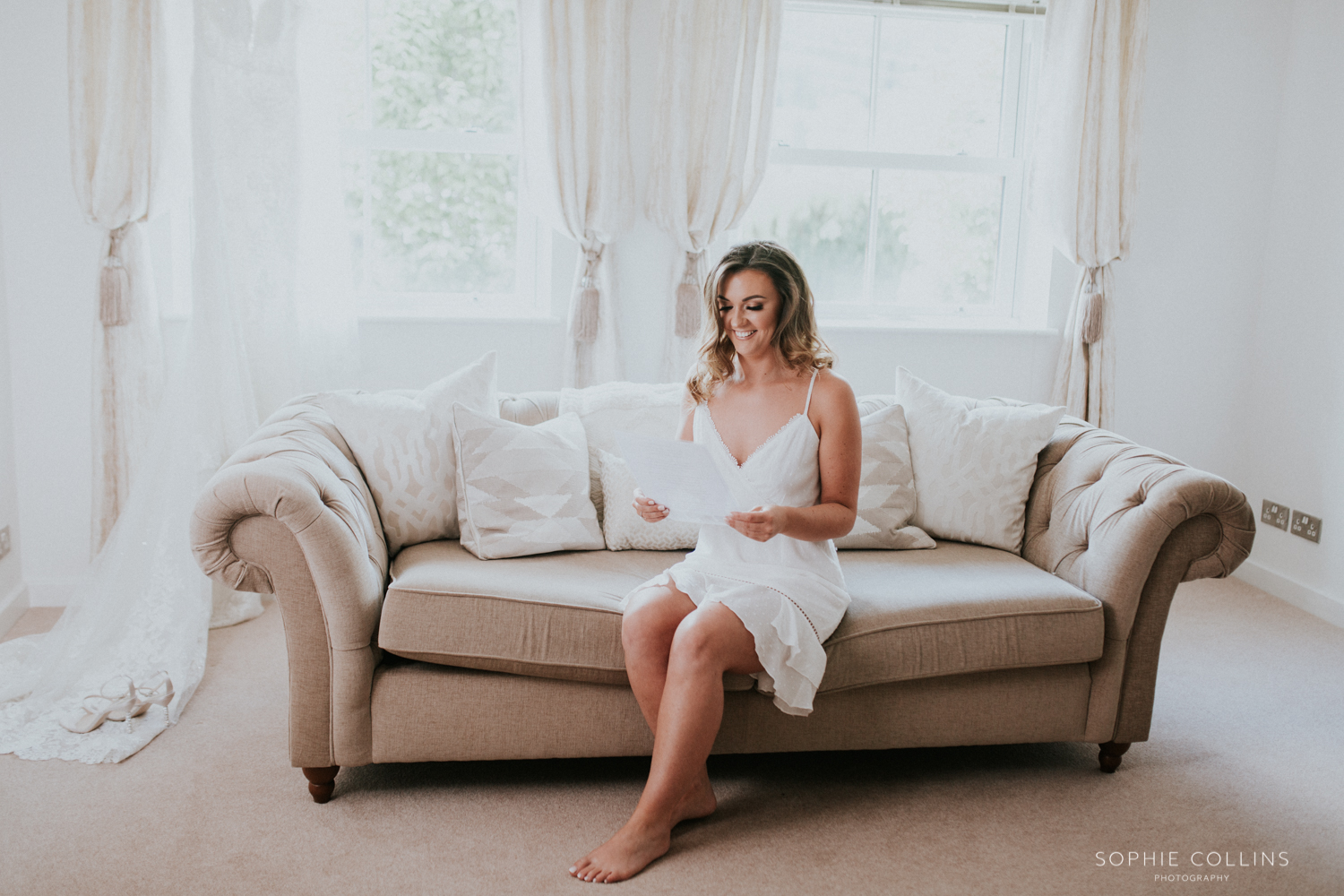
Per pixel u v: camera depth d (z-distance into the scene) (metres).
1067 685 2.23
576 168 3.28
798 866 1.90
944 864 1.93
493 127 3.51
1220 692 2.78
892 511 2.58
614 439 2.68
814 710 2.13
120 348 3.10
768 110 3.38
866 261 3.80
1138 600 2.22
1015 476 2.62
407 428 2.45
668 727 1.87
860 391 3.72
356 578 1.97
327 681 2.01
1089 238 3.58
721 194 3.41
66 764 2.21
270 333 3.14
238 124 3.01
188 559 2.75
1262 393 3.77
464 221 3.54
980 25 3.73
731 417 2.15
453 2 3.43
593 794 2.16
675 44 3.27
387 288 3.54
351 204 3.46
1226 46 3.65
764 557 2.08
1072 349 3.71
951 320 3.88
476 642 2.01
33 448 3.22
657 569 2.35
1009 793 2.22
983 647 2.14
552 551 2.42
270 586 2.01
